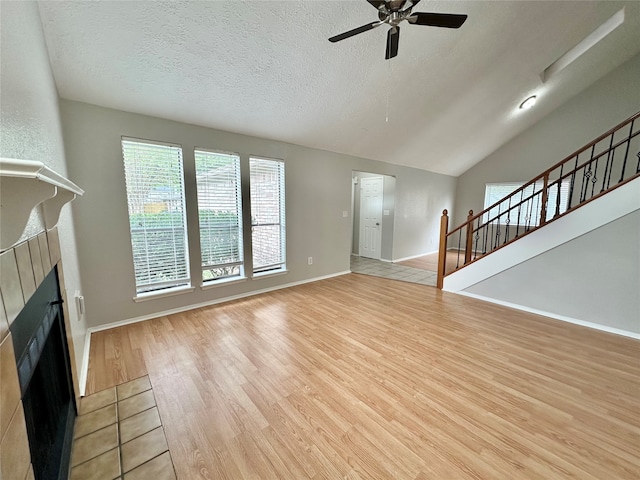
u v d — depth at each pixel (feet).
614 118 15.87
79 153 7.82
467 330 8.93
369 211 21.01
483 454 4.45
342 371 6.68
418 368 6.82
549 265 10.02
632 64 15.08
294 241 13.56
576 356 7.40
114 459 4.30
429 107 12.71
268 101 9.46
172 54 6.93
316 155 13.85
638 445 4.61
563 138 17.66
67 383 4.79
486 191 21.85
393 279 15.16
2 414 2.02
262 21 6.69
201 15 6.20
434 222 22.54
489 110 14.83
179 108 8.84
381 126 13.19
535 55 11.65
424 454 4.45
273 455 4.42
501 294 11.29
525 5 8.87
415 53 9.15
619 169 15.76
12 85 3.11
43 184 2.24
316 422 5.10
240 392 5.91
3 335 2.10
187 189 9.87
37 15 4.96
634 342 8.18
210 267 10.81
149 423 5.04
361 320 9.68
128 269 8.98
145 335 8.39
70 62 6.50
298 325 9.22
